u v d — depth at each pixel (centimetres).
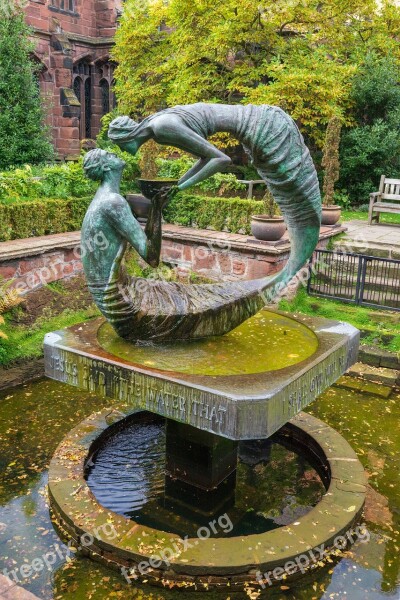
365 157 1336
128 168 980
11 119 1413
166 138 335
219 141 1339
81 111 2073
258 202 858
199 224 923
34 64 1648
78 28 1984
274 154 338
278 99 1155
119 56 1575
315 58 1243
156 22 1498
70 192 870
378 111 1424
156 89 1462
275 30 1345
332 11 1352
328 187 939
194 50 1297
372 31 1498
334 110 1205
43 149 1472
